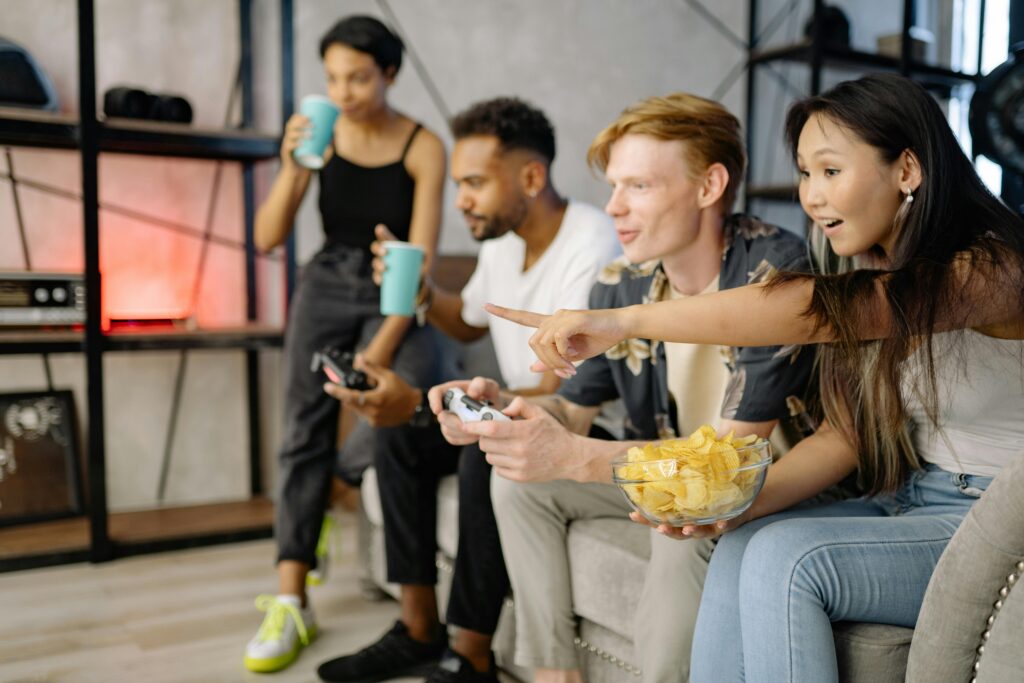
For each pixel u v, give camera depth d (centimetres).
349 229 231
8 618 221
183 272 310
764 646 110
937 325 110
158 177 304
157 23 298
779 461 130
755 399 134
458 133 191
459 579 172
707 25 381
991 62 388
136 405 306
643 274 154
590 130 359
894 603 111
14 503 283
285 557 210
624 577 148
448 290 280
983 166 355
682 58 376
